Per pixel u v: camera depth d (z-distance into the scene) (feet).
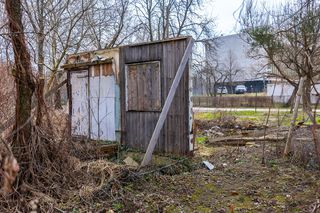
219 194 13.60
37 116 13.91
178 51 19.36
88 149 17.76
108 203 12.16
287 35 30.17
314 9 17.87
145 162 17.24
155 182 14.88
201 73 81.97
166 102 18.10
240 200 12.81
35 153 13.07
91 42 41.27
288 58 34.09
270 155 20.49
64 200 12.25
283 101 70.44
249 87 113.60
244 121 41.06
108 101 24.02
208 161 19.72
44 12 30.96
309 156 17.89
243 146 24.82
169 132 20.07
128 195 13.01
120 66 22.94
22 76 13.07
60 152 14.03
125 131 22.74
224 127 37.42
